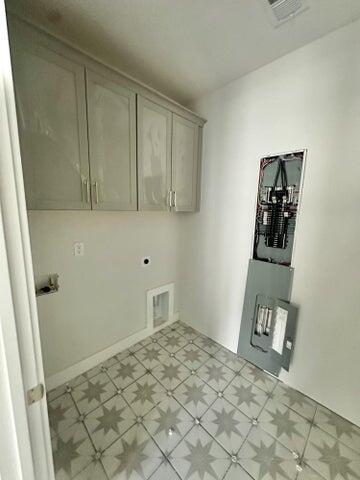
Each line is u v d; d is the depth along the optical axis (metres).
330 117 1.31
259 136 1.64
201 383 1.68
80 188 1.26
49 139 1.12
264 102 1.59
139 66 1.56
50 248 1.48
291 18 1.17
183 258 2.40
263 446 1.24
